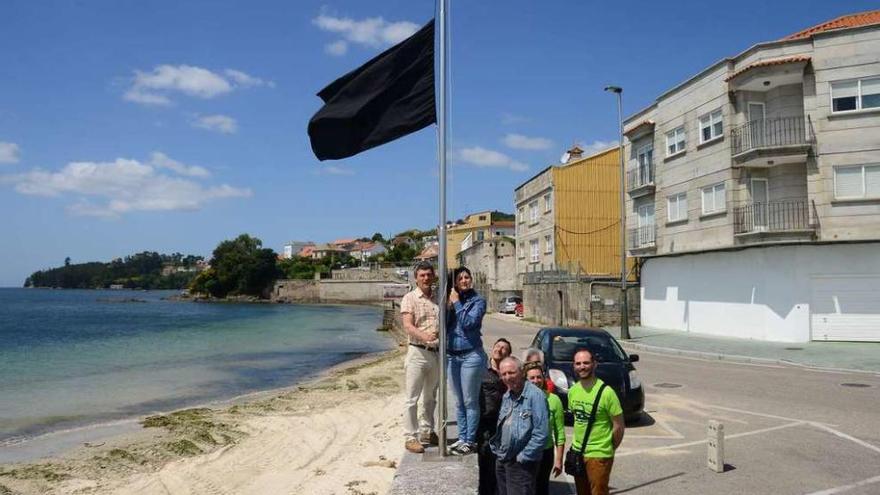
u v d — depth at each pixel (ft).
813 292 77.25
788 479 24.76
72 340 134.51
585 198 147.64
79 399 62.08
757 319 82.07
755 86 83.15
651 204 109.50
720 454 25.99
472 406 23.09
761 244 79.66
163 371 84.33
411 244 513.04
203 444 42.09
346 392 61.77
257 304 384.68
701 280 94.38
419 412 26.73
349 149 24.84
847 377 52.08
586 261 145.89
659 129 106.01
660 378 52.85
